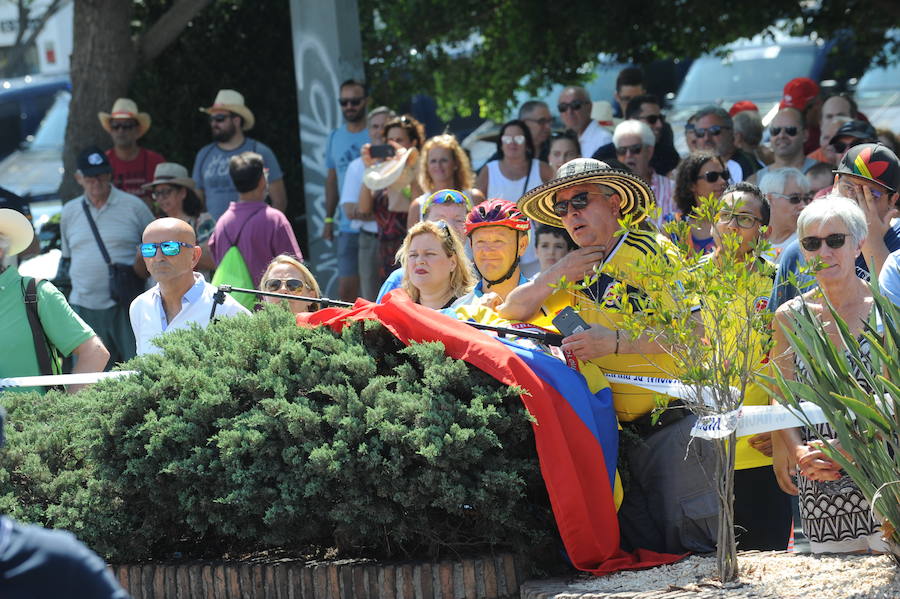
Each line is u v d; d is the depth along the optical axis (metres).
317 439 9.37
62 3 48.00
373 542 9.82
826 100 20.31
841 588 7.92
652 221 9.63
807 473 8.80
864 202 9.85
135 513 10.16
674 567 9.09
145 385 10.15
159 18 27.59
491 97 30.61
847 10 28.22
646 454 9.82
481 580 9.22
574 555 9.18
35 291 12.26
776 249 11.27
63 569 4.94
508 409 9.40
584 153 19.70
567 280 9.62
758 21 27.52
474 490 9.04
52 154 43.38
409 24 29.84
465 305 10.62
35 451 10.53
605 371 9.84
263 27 26.62
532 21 28.16
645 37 27.47
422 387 9.51
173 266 12.53
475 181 17.98
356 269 20.28
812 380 8.34
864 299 8.95
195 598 9.81
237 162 17.20
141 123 23.55
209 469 9.55
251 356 10.20
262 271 17.00
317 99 23.20
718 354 8.48
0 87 46.69
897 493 7.95
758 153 20.58
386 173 18.19
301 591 9.48
